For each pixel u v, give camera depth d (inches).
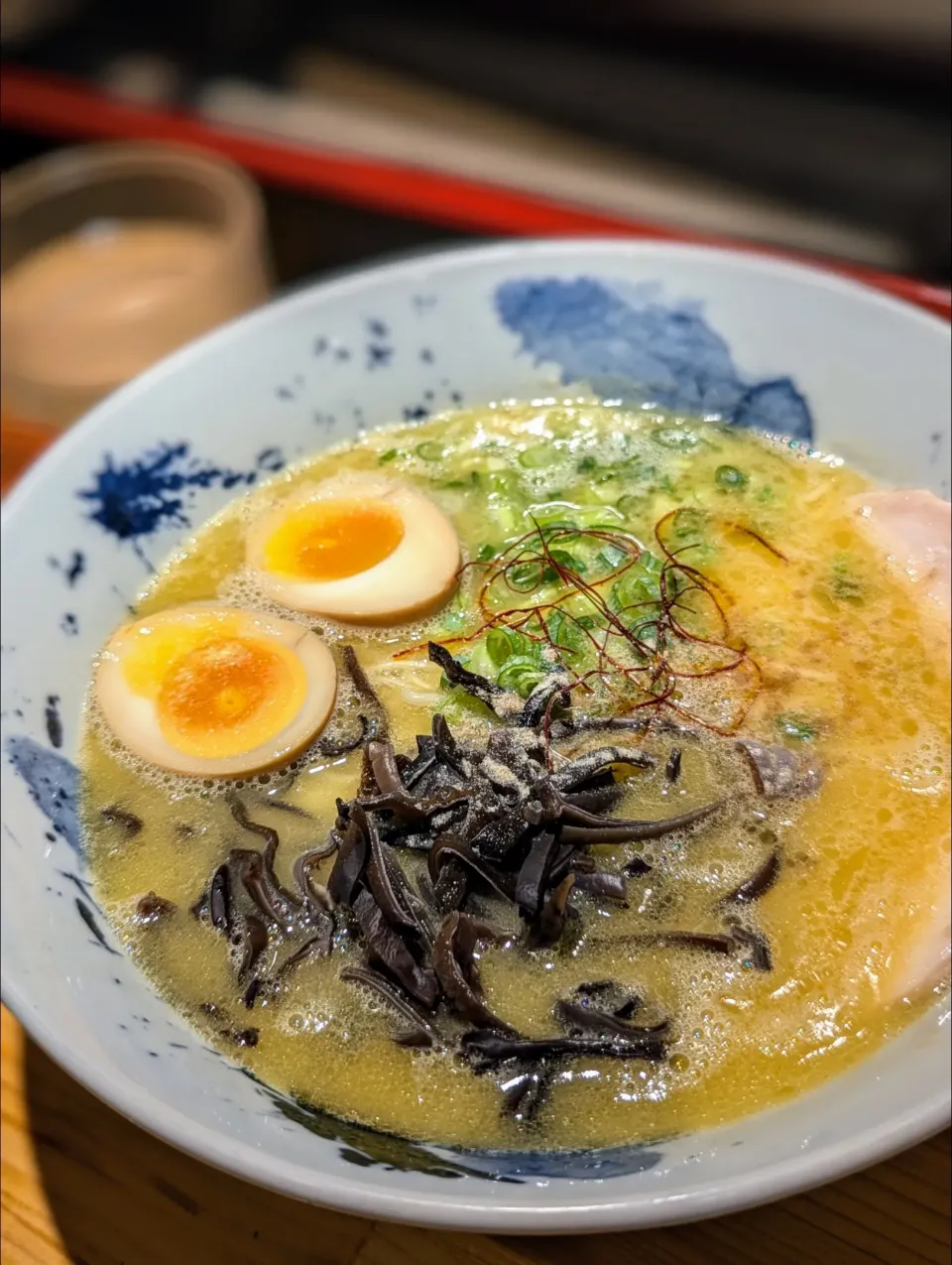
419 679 8.6
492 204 13.5
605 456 10.4
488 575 9.5
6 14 16.4
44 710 8.0
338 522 9.6
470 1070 6.5
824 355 9.8
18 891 6.7
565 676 8.3
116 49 16.3
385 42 15.6
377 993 6.8
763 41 13.9
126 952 7.1
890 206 13.0
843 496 9.8
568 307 10.4
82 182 14.3
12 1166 6.9
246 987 6.9
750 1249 6.3
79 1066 5.5
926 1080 5.9
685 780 8.0
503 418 10.7
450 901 6.7
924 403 9.4
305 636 8.7
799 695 8.6
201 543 9.7
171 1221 6.6
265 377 10.0
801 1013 6.8
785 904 7.4
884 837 7.8
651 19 14.4
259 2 16.1
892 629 9.0
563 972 7.0
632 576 9.4
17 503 8.4
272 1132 5.7
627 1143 6.2
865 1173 6.5
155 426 9.4
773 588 9.3
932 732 8.4
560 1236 6.3
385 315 10.3
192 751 8.1
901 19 13.1
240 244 13.5
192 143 14.9
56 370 12.8
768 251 12.0
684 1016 6.8
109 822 7.8
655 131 14.2
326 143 14.7
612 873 7.3
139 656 8.6
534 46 15.0
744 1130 6.1
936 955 7.0
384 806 6.9
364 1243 6.4
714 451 10.3
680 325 10.2
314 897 7.2
